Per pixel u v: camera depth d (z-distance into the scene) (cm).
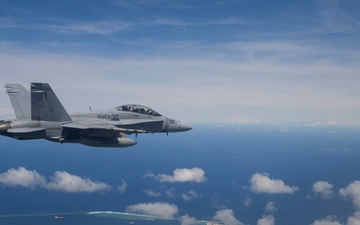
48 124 3098
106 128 3103
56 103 3139
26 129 2992
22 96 3372
